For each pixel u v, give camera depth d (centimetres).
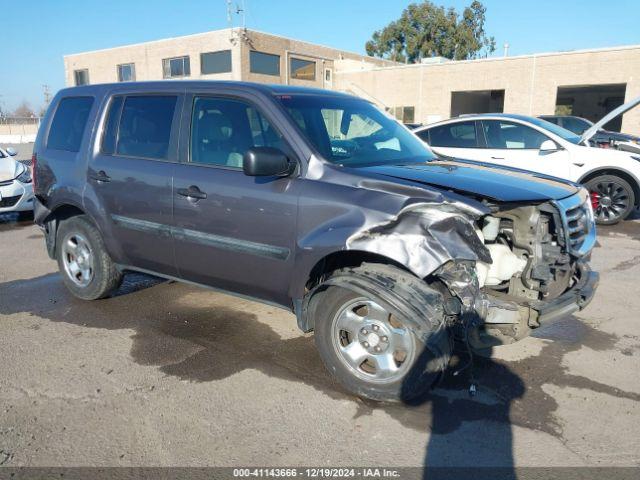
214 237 401
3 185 912
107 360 402
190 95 428
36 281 600
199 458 291
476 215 323
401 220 317
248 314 492
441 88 3102
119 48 3681
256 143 390
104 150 475
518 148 899
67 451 296
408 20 5078
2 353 414
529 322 341
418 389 328
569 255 366
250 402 345
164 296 541
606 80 2584
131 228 454
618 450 298
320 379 374
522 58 2792
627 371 387
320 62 3559
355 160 390
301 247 351
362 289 324
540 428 318
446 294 329
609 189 882
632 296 546
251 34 3066
